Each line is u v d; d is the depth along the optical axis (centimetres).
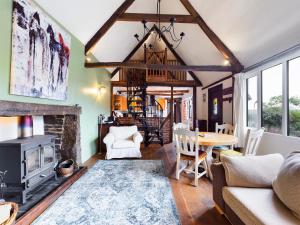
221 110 597
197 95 812
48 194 235
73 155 357
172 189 277
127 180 308
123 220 198
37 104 246
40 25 251
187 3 436
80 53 413
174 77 753
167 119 679
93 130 502
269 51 354
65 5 297
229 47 442
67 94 345
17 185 214
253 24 335
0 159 209
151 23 597
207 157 324
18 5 209
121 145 443
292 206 136
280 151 326
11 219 142
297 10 254
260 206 148
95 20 396
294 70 306
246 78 445
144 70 728
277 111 346
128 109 712
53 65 288
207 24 441
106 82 655
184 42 605
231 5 344
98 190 269
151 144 632
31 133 270
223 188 193
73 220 198
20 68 216
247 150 282
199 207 227
